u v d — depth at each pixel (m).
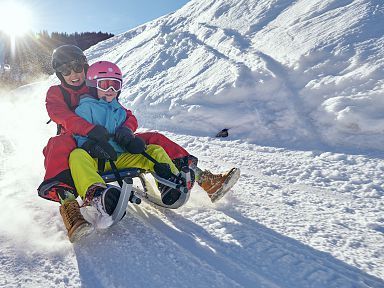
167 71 8.53
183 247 2.37
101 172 2.74
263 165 4.05
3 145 5.59
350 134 4.41
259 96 5.65
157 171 2.77
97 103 2.96
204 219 2.78
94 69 2.96
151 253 2.30
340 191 3.29
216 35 9.04
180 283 2.01
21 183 3.71
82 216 2.36
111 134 2.88
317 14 7.12
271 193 3.30
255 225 2.67
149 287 1.98
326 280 2.00
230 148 4.78
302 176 3.67
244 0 10.73
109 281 2.04
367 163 3.80
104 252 2.32
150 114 6.68
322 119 4.71
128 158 2.93
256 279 2.03
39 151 5.19
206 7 12.84
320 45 5.84
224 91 5.95
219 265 2.17
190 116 5.93
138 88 8.05
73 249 2.36
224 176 2.96
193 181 2.76
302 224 2.68
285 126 4.96
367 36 5.64
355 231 2.56
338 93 4.90
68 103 3.17
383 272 2.07
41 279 2.05
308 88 5.20
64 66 3.11
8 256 2.28
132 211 2.94
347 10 6.59
